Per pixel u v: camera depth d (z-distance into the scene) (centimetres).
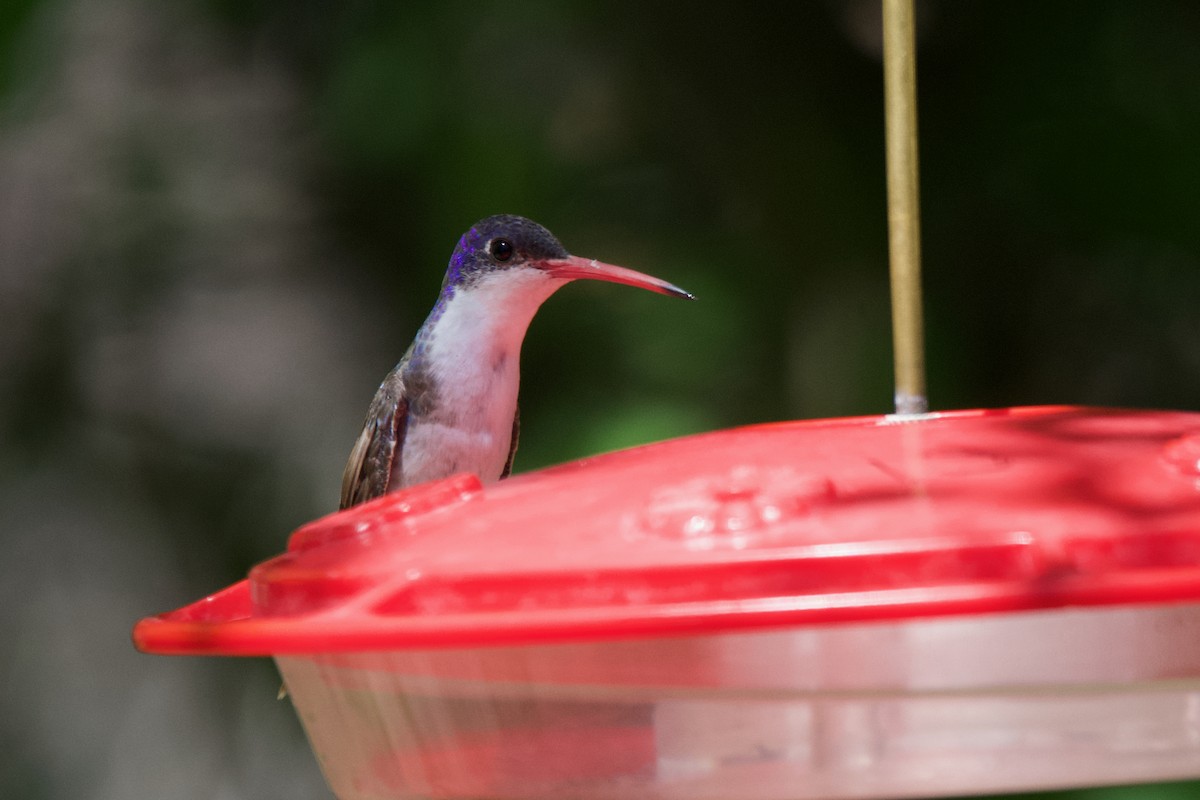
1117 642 278
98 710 1349
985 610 240
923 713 281
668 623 247
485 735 297
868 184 1075
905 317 396
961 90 1049
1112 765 279
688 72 1102
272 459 1316
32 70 1370
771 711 283
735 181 1094
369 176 1185
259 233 1344
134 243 1375
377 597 282
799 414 1049
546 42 1105
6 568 1357
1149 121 1003
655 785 287
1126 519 265
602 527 294
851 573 261
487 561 286
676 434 1034
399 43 1110
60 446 1369
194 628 283
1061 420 367
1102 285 1038
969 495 283
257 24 1359
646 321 1070
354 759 322
